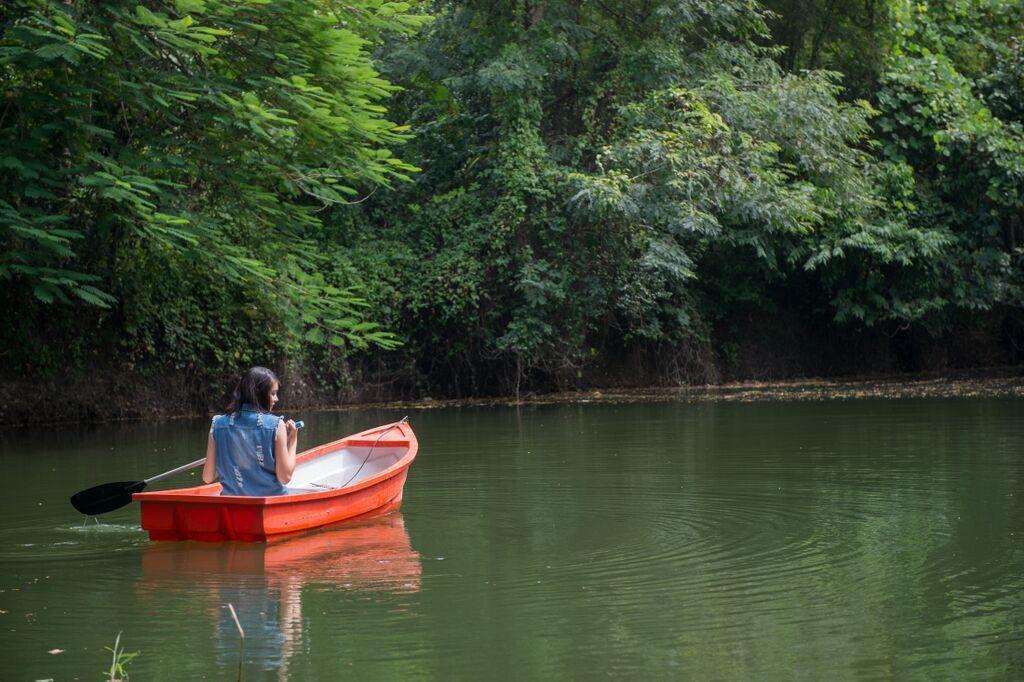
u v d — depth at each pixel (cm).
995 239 2273
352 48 1100
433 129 2084
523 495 806
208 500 622
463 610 477
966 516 679
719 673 384
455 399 2019
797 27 2192
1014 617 448
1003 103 2288
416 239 2055
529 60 1911
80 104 973
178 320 1742
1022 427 1201
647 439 1182
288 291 1171
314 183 1156
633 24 2056
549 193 1925
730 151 1859
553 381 2080
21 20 999
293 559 591
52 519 737
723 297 2275
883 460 958
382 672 392
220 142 1108
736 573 541
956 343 2425
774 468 923
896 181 2125
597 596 499
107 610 486
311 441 1232
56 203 1214
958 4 2334
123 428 1524
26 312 1583
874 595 489
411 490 845
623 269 1981
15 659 416
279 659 410
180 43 960
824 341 2395
